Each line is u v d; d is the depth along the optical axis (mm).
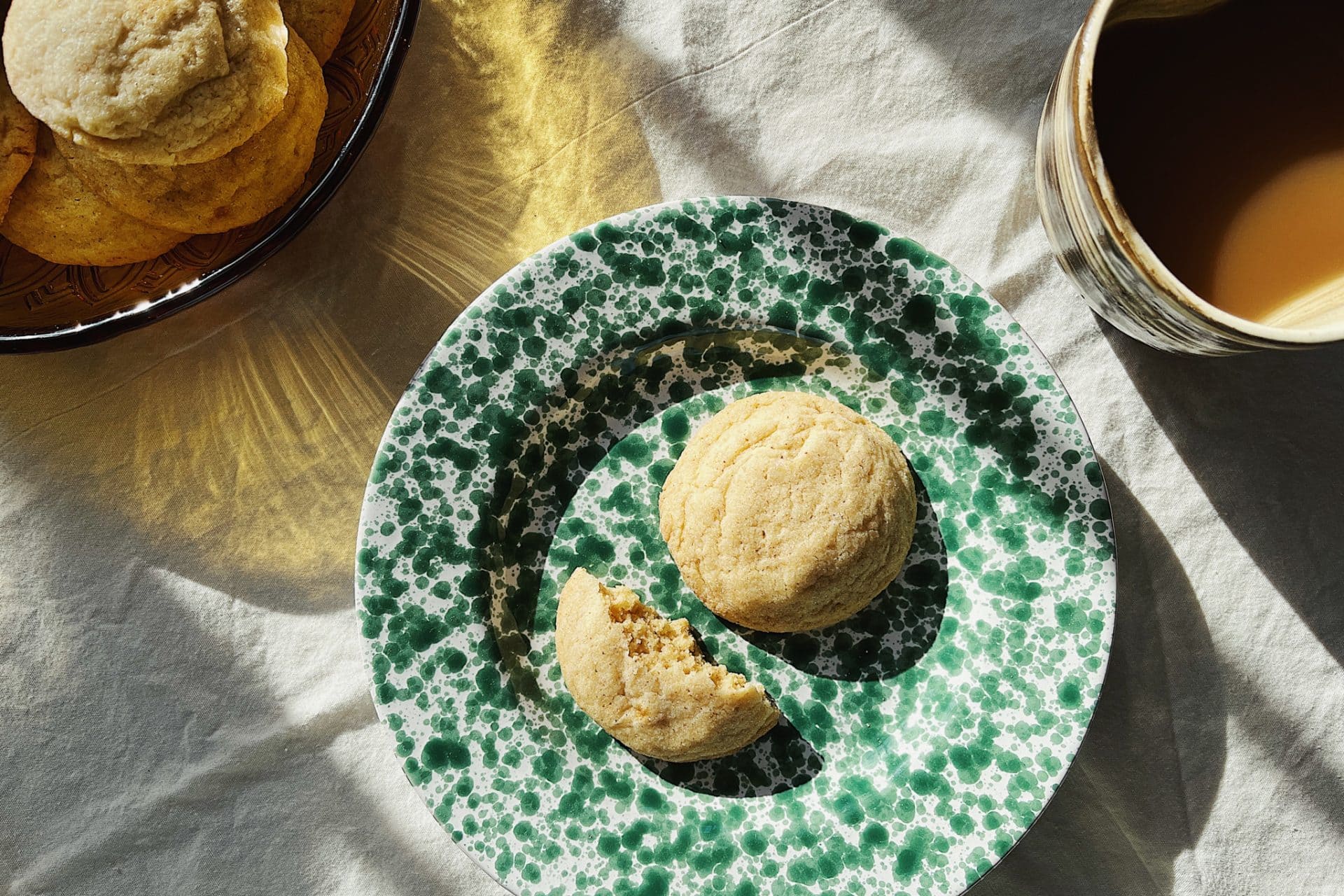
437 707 362
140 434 386
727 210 365
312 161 353
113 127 316
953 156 386
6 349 334
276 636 387
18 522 385
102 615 386
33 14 316
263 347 387
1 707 384
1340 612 375
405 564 364
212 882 382
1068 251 349
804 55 387
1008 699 361
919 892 356
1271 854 372
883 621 370
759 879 360
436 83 389
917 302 366
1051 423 364
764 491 353
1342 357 379
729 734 354
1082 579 361
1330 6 328
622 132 389
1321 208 333
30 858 381
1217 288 336
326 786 384
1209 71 335
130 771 384
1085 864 375
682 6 388
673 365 375
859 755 365
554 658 370
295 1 343
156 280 358
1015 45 385
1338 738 373
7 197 331
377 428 388
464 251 389
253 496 387
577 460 375
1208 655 377
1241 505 378
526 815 361
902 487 361
